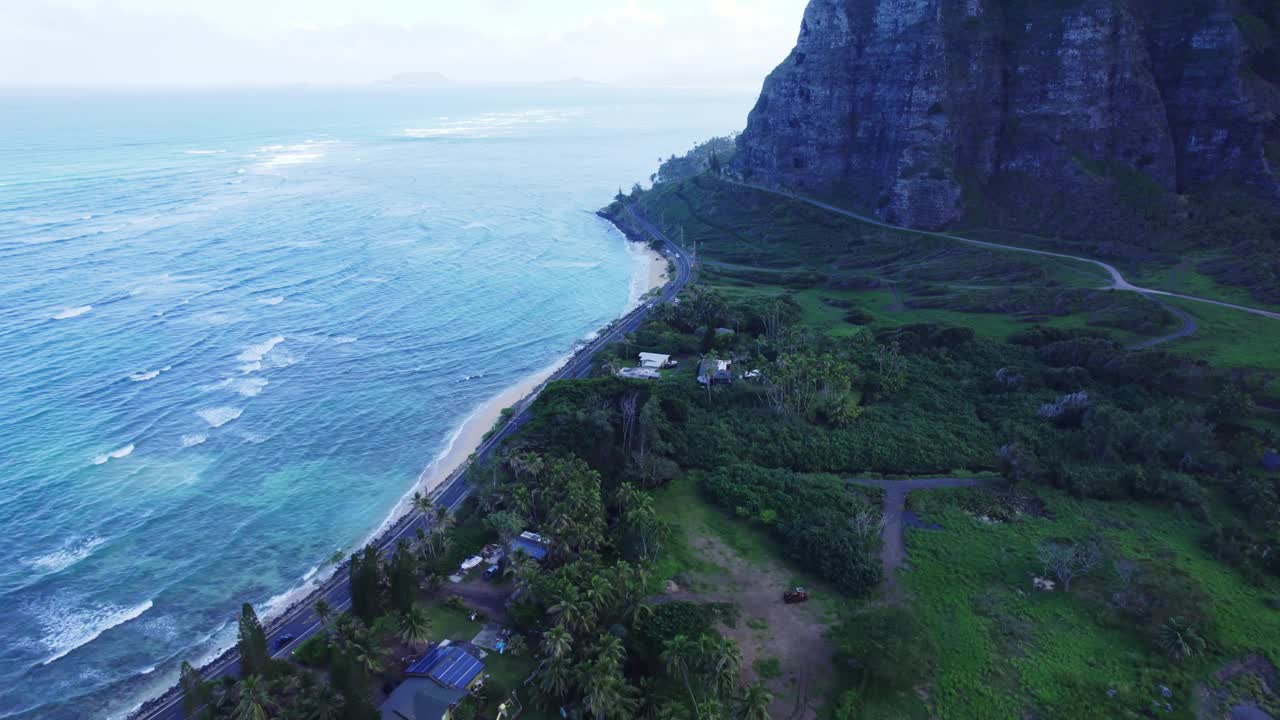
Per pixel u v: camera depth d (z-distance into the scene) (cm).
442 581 9006
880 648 7444
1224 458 10769
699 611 8238
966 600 8644
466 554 9562
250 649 7312
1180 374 12769
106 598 9625
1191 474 10794
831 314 18612
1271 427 11438
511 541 9325
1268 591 8638
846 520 9825
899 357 14800
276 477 12350
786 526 9888
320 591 9294
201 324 18612
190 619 9300
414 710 6919
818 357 14525
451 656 7550
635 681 7406
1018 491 10744
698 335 17062
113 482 12044
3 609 9388
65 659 8638
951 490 10812
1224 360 13450
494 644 8006
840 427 12550
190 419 14038
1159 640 7819
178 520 11181
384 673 7600
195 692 7069
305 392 15312
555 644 7156
